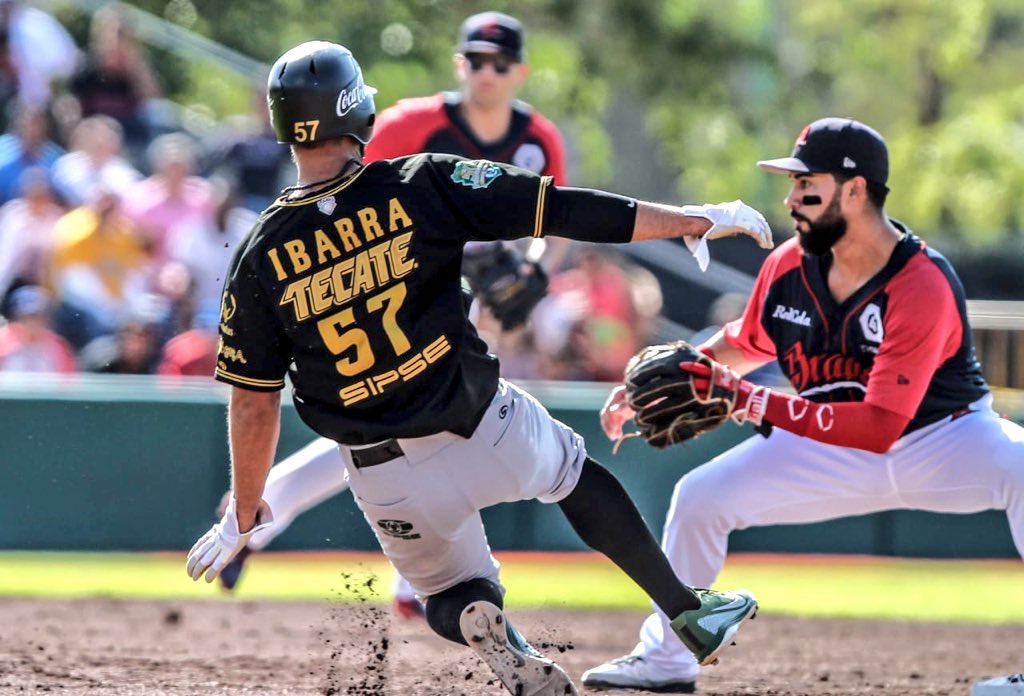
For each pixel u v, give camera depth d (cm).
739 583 3198
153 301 3741
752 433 3056
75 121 4347
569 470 1477
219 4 5669
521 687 1427
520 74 2425
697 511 1848
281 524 2352
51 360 3525
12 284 3772
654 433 1680
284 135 1361
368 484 1412
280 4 5809
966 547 3147
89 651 2180
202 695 1814
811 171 1708
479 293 2356
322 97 1342
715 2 6675
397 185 1346
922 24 7819
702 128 7050
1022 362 3597
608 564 3178
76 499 2961
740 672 2134
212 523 3008
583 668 2136
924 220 7562
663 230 1386
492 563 1520
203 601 2758
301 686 1906
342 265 1334
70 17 4869
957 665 2247
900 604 2994
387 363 1347
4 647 2189
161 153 3906
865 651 2373
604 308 4128
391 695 1861
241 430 1398
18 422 2936
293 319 1341
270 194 4172
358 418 1372
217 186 3981
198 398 3002
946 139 7631
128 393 2981
